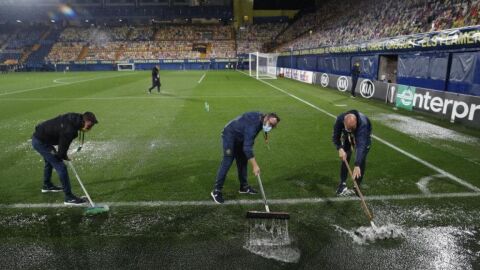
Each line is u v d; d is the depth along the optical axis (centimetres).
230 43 5225
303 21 4509
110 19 5512
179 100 1597
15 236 423
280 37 4984
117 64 5000
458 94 1070
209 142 855
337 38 2938
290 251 390
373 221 455
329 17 3672
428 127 1014
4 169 666
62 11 5350
